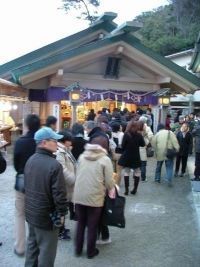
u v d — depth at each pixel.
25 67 14.01
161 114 14.51
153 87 15.48
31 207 3.64
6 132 14.36
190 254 5.05
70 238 5.48
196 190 8.62
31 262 4.01
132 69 15.25
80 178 4.75
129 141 7.96
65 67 13.85
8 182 9.00
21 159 4.49
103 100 14.84
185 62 28.97
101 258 4.85
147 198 8.00
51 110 14.59
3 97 12.06
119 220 4.84
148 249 5.20
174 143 9.15
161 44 35.88
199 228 6.11
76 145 6.07
